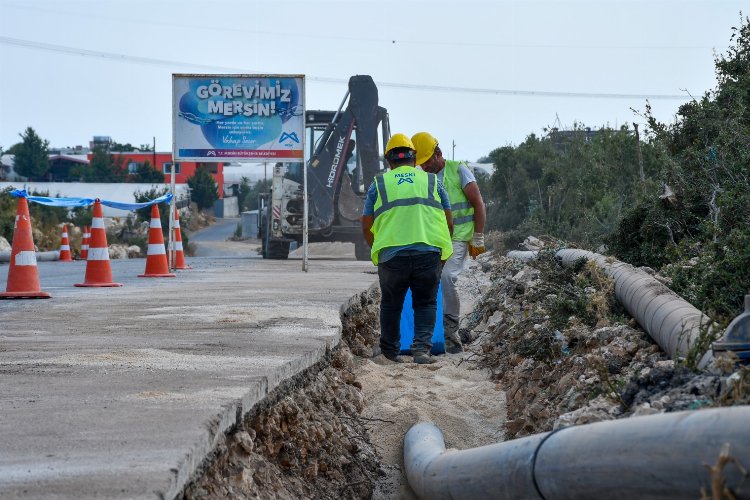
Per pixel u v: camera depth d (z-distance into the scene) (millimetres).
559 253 16500
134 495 4473
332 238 40031
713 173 14648
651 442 4305
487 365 13094
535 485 5027
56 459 5094
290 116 25141
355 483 8508
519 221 44000
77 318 12352
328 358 10195
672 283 10844
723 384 5816
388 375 12359
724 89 18391
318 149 39094
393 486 9016
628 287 10297
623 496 4402
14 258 15906
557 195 35938
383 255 12836
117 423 5930
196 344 9680
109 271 19016
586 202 32031
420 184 12977
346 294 15773
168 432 5676
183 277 22422
